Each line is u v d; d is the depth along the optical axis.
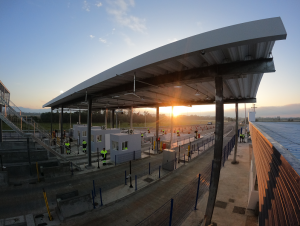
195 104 17.89
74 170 13.94
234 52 5.52
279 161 2.70
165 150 14.56
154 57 6.05
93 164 15.72
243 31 4.29
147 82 8.93
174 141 30.58
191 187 10.97
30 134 12.97
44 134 17.22
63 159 14.27
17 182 11.24
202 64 6.78
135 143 17.67
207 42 4.80
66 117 55.06
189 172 13.89
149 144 26.20
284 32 3.91
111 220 7.51
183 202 9.07
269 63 5.77
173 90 12.09
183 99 17.14
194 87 10.97
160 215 7.88
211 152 21.41
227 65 6.39
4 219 7.16
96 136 20.45
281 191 2.38
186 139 33.31
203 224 6.71
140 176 12.87
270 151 3.63
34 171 12.55
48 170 11.85
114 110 33.56
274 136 4.54
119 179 12.23
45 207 8.52
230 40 4.44
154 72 8.02
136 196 9.79
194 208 8.38
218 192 10.08
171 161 14.08
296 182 1.75
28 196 9.58
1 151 13.62
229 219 7.36
